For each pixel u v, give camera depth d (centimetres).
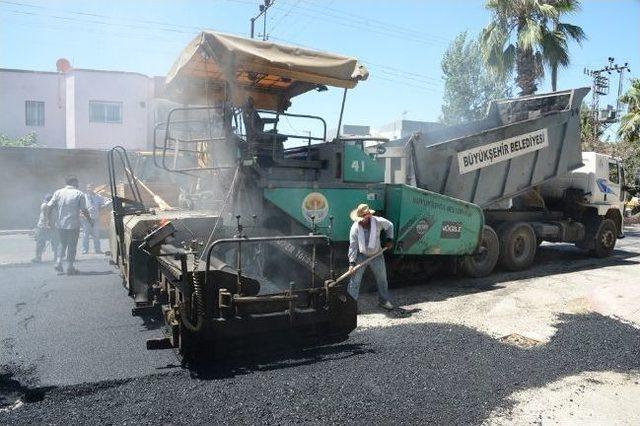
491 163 896
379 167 742
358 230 628
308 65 598
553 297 730
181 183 915
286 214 651
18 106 2372
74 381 405
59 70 2564
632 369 454
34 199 1688
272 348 473
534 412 368
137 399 377
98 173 1733
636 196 2312
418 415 359
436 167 831
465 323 592
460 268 868
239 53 564
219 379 414
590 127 2658
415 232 746
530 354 485
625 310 646
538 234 1010
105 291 720
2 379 410
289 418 351
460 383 414
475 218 820
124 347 489
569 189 1130
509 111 1053
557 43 1767
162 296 550
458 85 2725
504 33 1820
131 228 549
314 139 680
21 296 688
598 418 361
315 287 497
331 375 424
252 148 624
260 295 455
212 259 499
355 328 523
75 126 2306
